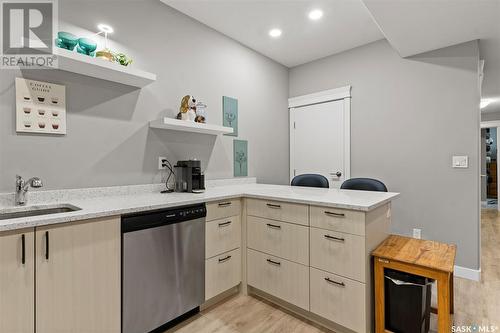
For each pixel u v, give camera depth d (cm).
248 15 266
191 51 270
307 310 186
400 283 153
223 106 304
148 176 234
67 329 131
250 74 339
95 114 201
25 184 164
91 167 199
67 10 188
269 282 208
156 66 240
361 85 330
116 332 149
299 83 394
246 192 230
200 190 239
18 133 167
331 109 358
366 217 159
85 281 137
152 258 165
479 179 252
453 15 212
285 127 400
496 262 295
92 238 140
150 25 236
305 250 186
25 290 119
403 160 297
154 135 239
